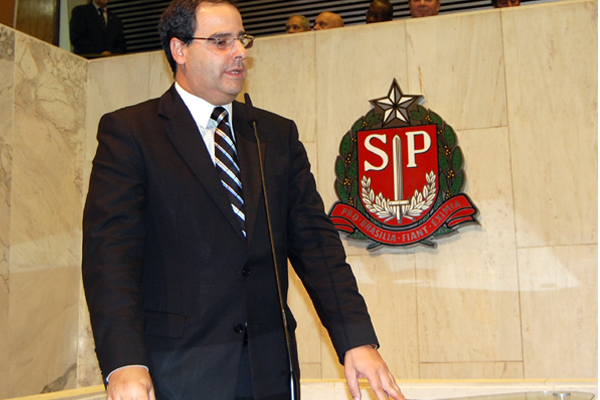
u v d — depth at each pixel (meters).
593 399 1.30
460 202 3.76
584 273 3.62
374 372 1.30
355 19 5.11
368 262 3.88
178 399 1.26
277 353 1.34
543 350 3.62
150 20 5.42
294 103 4.12
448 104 3.90
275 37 4.20
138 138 1.38
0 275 3.69
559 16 3.82
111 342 1.15
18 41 3.94
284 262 1.42
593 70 3.75
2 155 3.77
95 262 1.23
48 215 4.05
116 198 1.30
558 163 3.72
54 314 4.01
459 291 3.76
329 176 4.01
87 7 4.64
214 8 1.50
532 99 3.79
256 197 1.40
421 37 4.00
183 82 1.53
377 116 3.95
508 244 3.73
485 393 1.66
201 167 1.38
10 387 3.68
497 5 4.12
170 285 1.32
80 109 4.38
